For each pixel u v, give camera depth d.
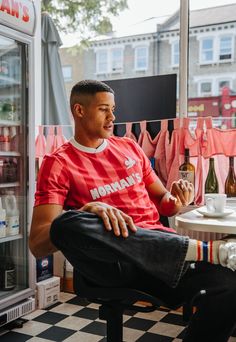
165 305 1.24
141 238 1.11
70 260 1.14
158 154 2.75
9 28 2.36
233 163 2.55
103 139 1.57
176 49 2.97
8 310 2.39
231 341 2.23
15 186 2.65
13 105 2.63
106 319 1.30
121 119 2.95
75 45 3.46
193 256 1.14
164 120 2.74
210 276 1.22
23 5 2.45
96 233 1.08
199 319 1.13
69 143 1.53
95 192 1.44
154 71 3.16
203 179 2.61
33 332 2.38
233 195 2.53
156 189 1.76
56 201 1.37
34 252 1.32
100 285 1.24
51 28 3.33
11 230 2.61
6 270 2.59
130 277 1.24
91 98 1.50
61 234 1.09
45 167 1.43
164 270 1.09
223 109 2.88
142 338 2.29
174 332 2.37
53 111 3.37
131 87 2.90
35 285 2.66
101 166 1.50
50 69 3.34
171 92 2.80
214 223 1.55
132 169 1.56
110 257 1.09
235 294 1.13
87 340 2.27
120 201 1.48
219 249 1.14
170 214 1.74
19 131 2.62
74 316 2.61
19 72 2.59
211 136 2.59
